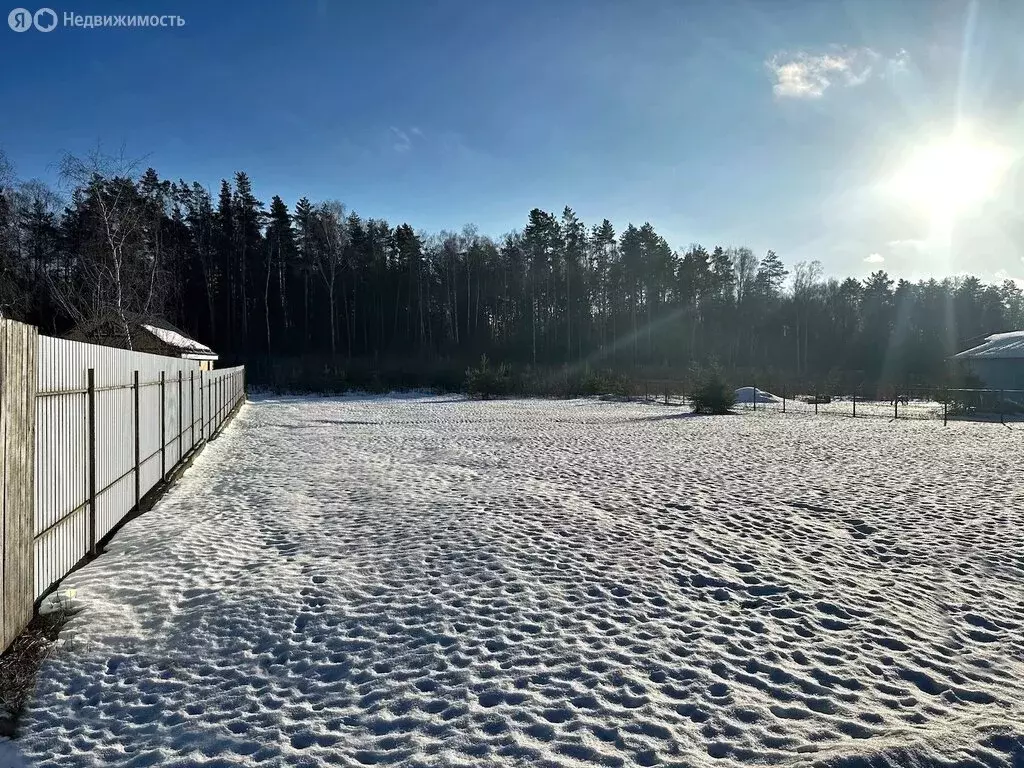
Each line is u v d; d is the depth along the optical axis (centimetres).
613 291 7462
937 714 383
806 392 4781
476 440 1872
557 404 3809
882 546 731
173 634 505
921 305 8656
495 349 6638
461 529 784
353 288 6656
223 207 6250
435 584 603
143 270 2809
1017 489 1056
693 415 2916
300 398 4631
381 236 7388
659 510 905
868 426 2288
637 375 5741
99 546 702
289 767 340
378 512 895
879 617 531
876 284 8862
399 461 1425
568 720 378
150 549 706
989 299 9062
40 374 519
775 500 975
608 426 2347
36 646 475
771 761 334
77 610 540
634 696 404
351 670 446
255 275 6431
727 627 509
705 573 632
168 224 5584
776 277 8169
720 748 349
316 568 651
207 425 1764
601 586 596
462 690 415
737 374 5288
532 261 7112
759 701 398
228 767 343
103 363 697
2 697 409
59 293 2634
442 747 354
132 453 829
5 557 452
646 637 490
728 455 1500
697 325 7662
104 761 354
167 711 402
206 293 6206
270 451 1617
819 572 642
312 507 938
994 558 686
